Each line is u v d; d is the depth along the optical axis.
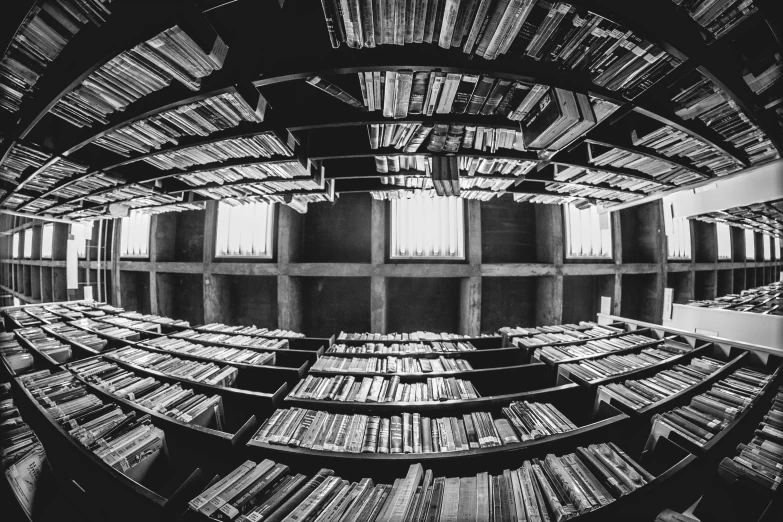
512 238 5.24
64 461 1.79
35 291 9.77
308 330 5.24
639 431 2.14
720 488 1.70
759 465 1.66
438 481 1.58
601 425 1.94
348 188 3.20
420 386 2.43
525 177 2.68
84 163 2.36
